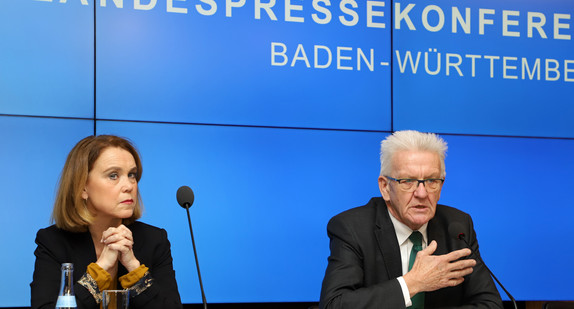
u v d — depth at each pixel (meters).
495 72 4.18
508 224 4.10
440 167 2.34
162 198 3.70
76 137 3.62
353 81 4.00
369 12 4.05
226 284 3.75
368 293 2.14
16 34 3.56
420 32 4.11
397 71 4.05
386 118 4.03
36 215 3.54
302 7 3.96
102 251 2.23
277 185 3.87
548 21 4.28
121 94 3.69
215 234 3.76
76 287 2.01
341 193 3.94
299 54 3.94
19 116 3.54
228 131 3.82
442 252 2.41
